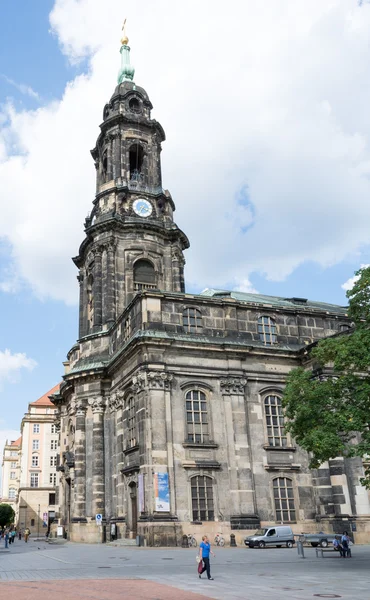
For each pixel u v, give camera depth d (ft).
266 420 142.00
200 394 137.49
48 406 360.28
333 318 159.12
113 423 158.20
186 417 133.69
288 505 135.64
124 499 143.23
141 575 70.33
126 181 192.65
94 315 175.63
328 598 49.11
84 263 197.36
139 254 181.88
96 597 51.16
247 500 130.72
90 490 157.69
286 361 148.15
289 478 138.21
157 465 125.59
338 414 79.30
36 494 337.31
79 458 160.76
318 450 79.46
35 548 146.00
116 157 195.62
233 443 134.31
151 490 124.26
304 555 96.17
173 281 184.85
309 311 156.25
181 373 135.85
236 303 148.15
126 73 217.56
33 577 69.62
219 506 129.08
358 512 130.52
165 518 121.90
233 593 53.21
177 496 126.31
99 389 163.12
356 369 84.17
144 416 129.90
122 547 125.59
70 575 71.72
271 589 55.83
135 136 200.64
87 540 151.64
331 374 139.54
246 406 140.36
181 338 137.08
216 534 126.11
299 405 84.99
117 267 178.70
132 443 141.18
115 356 151.84
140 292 140.77
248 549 114.93
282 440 141.69
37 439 351.67
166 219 191.21
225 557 95.55
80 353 173.27
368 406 78.84
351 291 84.43
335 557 92.17
